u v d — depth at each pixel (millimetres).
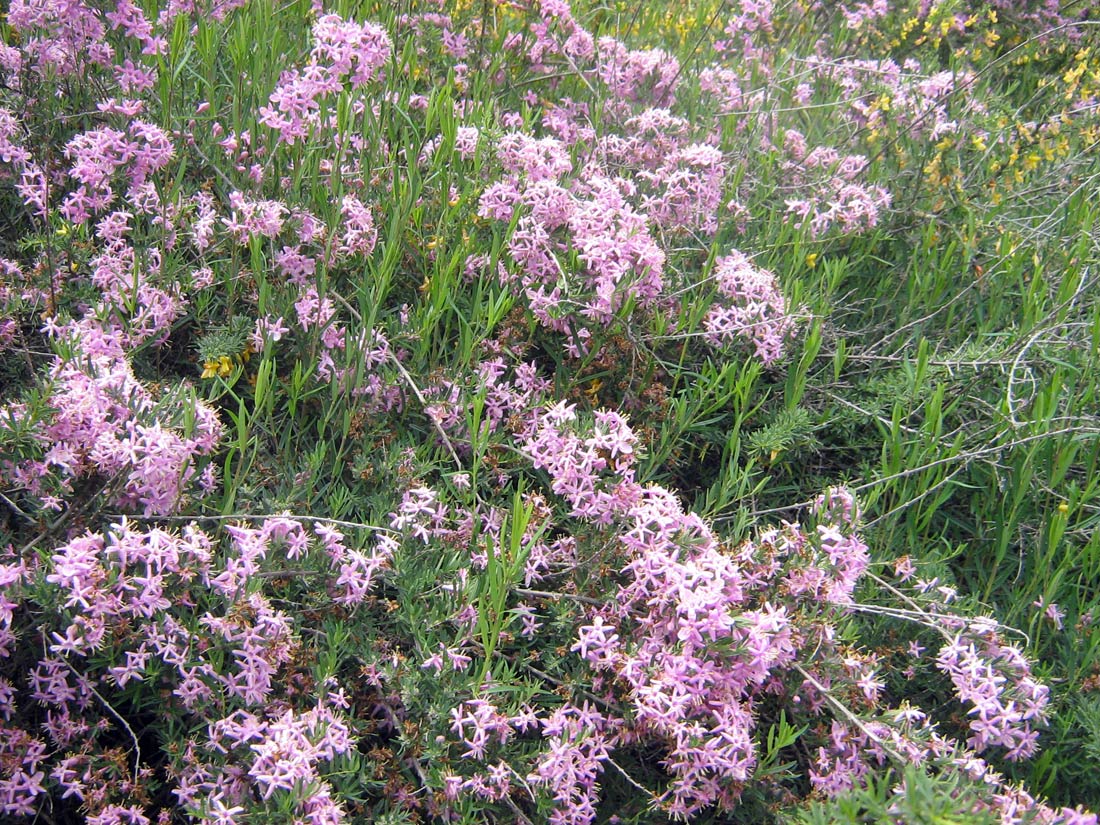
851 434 539
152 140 507
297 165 517
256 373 487
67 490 392
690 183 577
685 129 646
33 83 540
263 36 570
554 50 695
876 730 398
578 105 701
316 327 473
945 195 659
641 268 501
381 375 486
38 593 357
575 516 452
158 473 389
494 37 679
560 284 500
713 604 391
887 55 900
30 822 378
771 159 671
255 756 368
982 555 514
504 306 473
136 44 574
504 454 475
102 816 364
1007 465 519
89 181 498
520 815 380
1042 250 636
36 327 475
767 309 528
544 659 422
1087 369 533
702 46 854
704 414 500
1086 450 528
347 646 402
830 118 786
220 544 412
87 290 479
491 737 386
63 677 373
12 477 389
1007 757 420
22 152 507
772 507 510
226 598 381
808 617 413
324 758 372
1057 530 472
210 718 380
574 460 435
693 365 533
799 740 417
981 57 904
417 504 434
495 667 413
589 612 421
